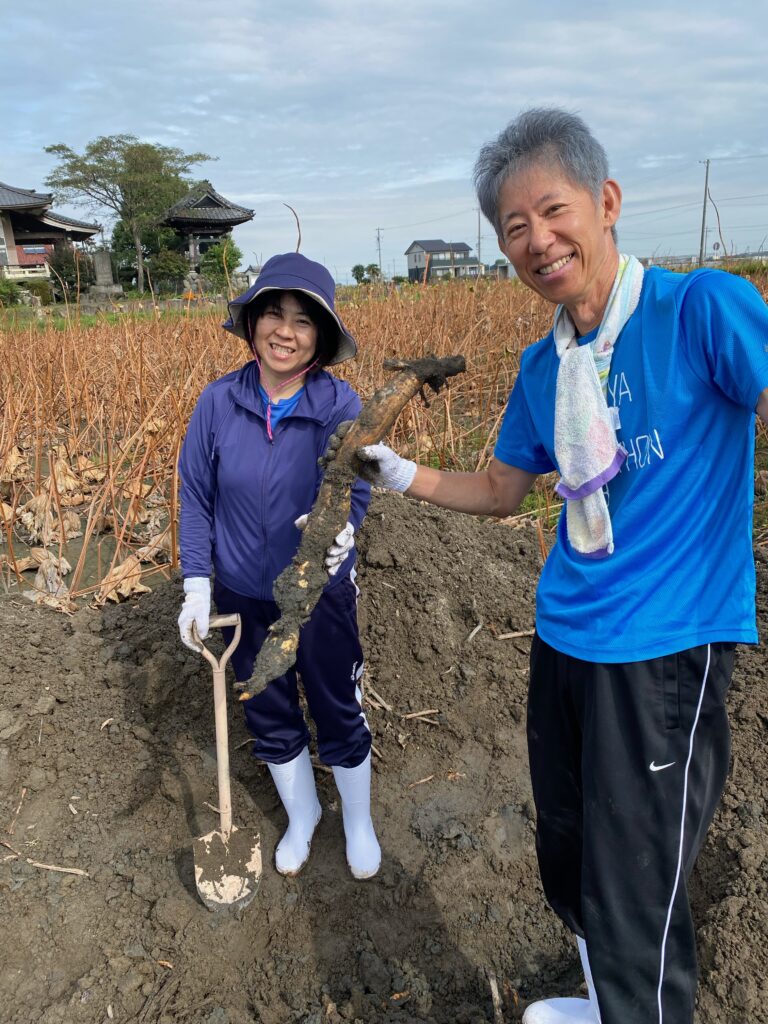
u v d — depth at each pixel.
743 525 1.39
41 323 9.44
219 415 1.97
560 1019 1.79
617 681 1.40
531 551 3.63
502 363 6.75
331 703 2.11
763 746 2.48
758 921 1.92
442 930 2.19
